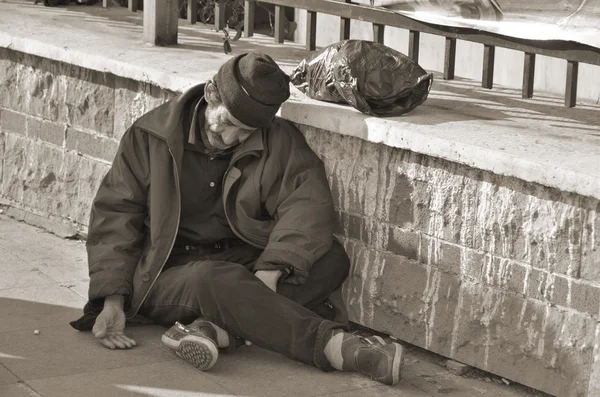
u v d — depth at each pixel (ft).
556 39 29.94
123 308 29.73
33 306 31.55
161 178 29.60
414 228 29.07
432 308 29.01
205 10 46.32
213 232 30.30
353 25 45.83
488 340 27.96
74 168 38.27
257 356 28.78
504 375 27.81
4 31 39.29
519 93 34.27
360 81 29.73
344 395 26.78
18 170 40.32
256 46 39.01
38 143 39.42
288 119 31.01
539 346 27.02
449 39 33.73
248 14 39.37
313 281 29.40
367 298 30.45
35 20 41.91
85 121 37.50
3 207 41.11
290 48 39.04
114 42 38.29
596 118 30.91
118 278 29.30
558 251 26.30
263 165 29.63
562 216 26.03
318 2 36.17
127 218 30.04
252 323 27.58
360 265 30.45
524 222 26.76
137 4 46.44
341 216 30.63
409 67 30.27
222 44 39.24
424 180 28.55
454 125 29.12
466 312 28.30
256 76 28.12
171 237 29.45
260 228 29.78
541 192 26.30
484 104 32.12
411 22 33.35
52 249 37.04
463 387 27.86
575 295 26.20
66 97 37.99
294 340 27.53
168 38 38.27
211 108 28.94
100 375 27.09
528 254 26.84
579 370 26.40
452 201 28.07
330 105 30.83
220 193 30.09
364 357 27.20
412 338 29.60
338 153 30.35
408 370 28.73
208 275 27.78
